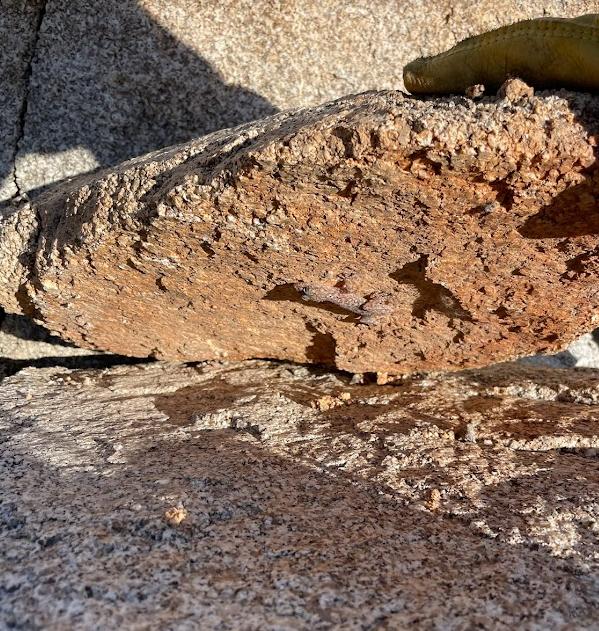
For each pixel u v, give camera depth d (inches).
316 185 9.3
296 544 8.4
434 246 10.5
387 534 8.6
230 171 9.4
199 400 13.5
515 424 11.9
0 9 15.6
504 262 10.8
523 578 7.8
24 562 7.9
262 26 16.6
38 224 12.9
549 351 13.8
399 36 17.2
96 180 11.9
